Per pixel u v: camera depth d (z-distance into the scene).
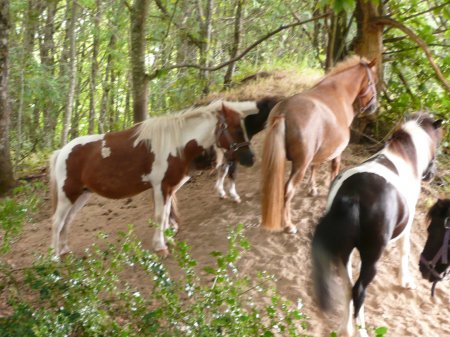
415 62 7.47
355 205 4.32
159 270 4.01
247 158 5.64
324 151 5.84
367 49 7.23
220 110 5.64
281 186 5.39
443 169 6.97
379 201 4.35
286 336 4.66
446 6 6.82
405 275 5.34
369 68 6.27
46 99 10.95
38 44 14.23
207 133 5.63
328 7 7.65
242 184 6.94
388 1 7.48
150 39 9.37
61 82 11.83
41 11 12.17
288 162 7.12
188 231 6.19
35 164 9.76
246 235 5.92
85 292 3.92
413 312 5.14
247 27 11.38
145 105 7.95
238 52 10.08
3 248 4.89
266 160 5.39
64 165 5.75
